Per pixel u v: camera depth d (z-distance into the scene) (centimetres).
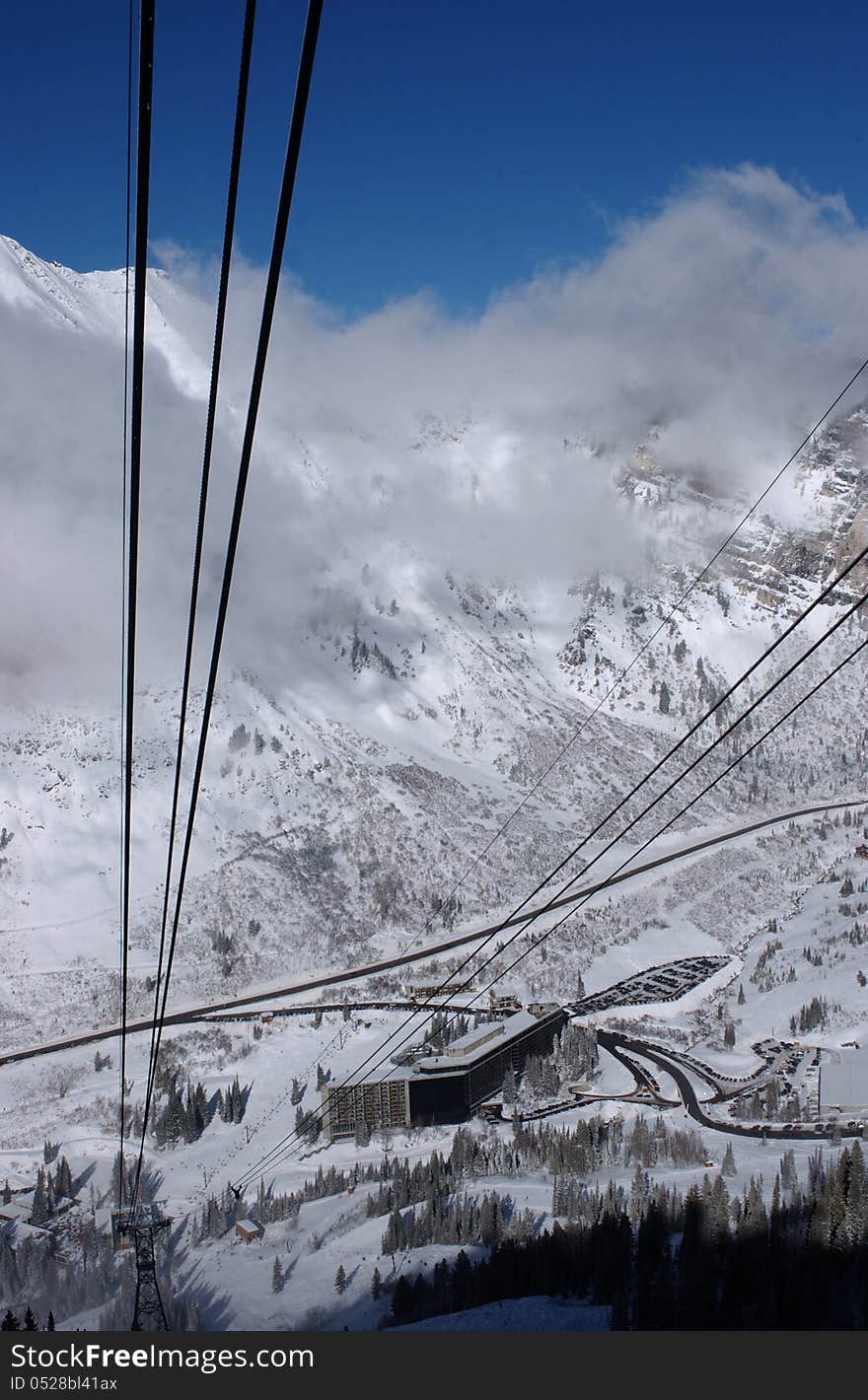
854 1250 12425
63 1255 17500
